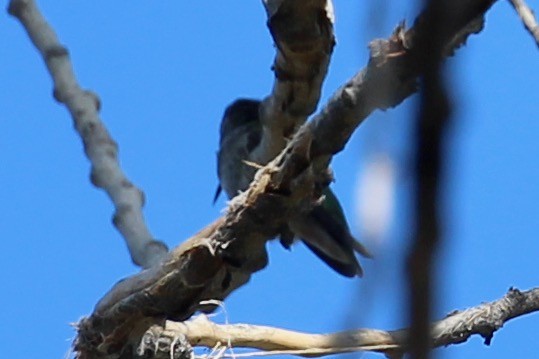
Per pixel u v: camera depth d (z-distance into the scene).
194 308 6.75
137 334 6.89
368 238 1.86
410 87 3.53
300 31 6.12
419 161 1.83
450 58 2.00
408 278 1.82
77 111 8.70
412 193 1.83
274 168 6.06
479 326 7.84
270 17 6.16
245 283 7.27
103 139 8.61
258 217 6.19
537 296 8.03
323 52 6.29
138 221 8.19
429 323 1.81
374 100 2.36
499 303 7.96
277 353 7.55
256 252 6.41
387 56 3.66
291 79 6.61
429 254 1.81
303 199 6.10
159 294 6.58
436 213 1.82
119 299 6.73
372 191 1.86
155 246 8.03
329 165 6.17
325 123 5.62
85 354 7.03
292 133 7.09
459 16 2.00
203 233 6.46
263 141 7.37
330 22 6.11
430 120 1.83
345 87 5.46
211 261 6.40
